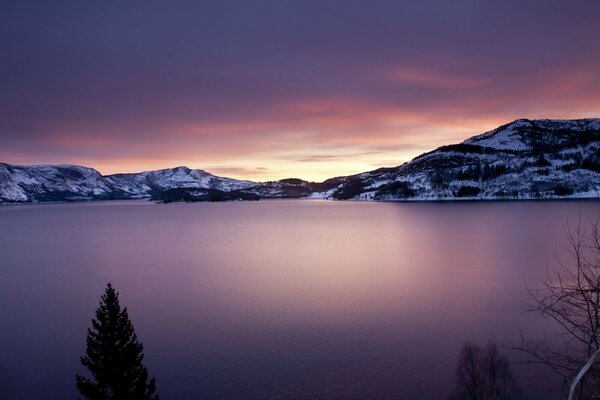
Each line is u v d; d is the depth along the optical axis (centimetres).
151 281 11025
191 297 9131
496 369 3969
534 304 7356
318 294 9038
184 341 6334
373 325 6744
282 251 16500
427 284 9744
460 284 9644
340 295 8881
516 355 5119
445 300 8200
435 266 12200
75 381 5241
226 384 4962
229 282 10638
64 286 10612
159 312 7988
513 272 10856
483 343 5716
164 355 5828
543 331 5928
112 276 11831
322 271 11888
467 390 3891
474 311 7319
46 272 12625
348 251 16062
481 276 10506
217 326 6994
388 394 4597
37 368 5616
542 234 18775
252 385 4912
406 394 4584
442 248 16012
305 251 16338
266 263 13612
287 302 8425
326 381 4938
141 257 15525
